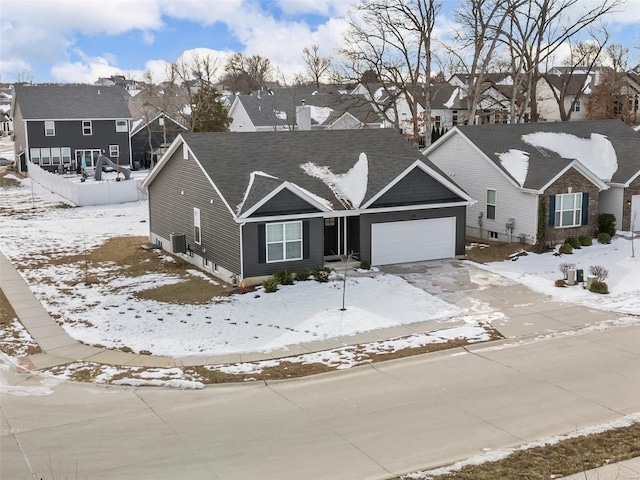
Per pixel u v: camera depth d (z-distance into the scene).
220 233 27.03
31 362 18.61
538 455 12.91
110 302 24.22
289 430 14.26
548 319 22.34
